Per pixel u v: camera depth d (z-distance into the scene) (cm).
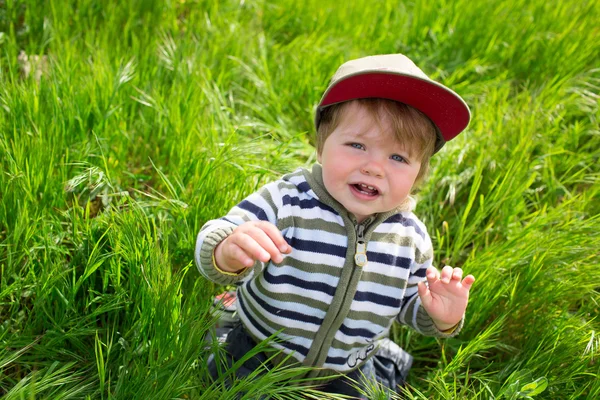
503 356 234
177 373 176
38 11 325
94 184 233
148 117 281
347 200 173
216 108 286
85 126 259
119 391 172
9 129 237
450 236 277
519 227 271
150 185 265
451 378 215
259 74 332
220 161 239
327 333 186
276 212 179
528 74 377
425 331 199
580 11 399
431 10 404
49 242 202
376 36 393
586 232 250
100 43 312
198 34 344
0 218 212
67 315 197
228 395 172
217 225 173
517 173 277
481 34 387
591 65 369
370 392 193
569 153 316
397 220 189
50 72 271
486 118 316
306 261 179
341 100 176
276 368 176
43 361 192
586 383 205
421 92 170
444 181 283
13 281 205
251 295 191
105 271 200
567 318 224
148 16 342
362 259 178
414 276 196
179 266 222
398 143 171
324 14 392
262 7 394
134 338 189
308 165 282
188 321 183
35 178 219
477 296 231
